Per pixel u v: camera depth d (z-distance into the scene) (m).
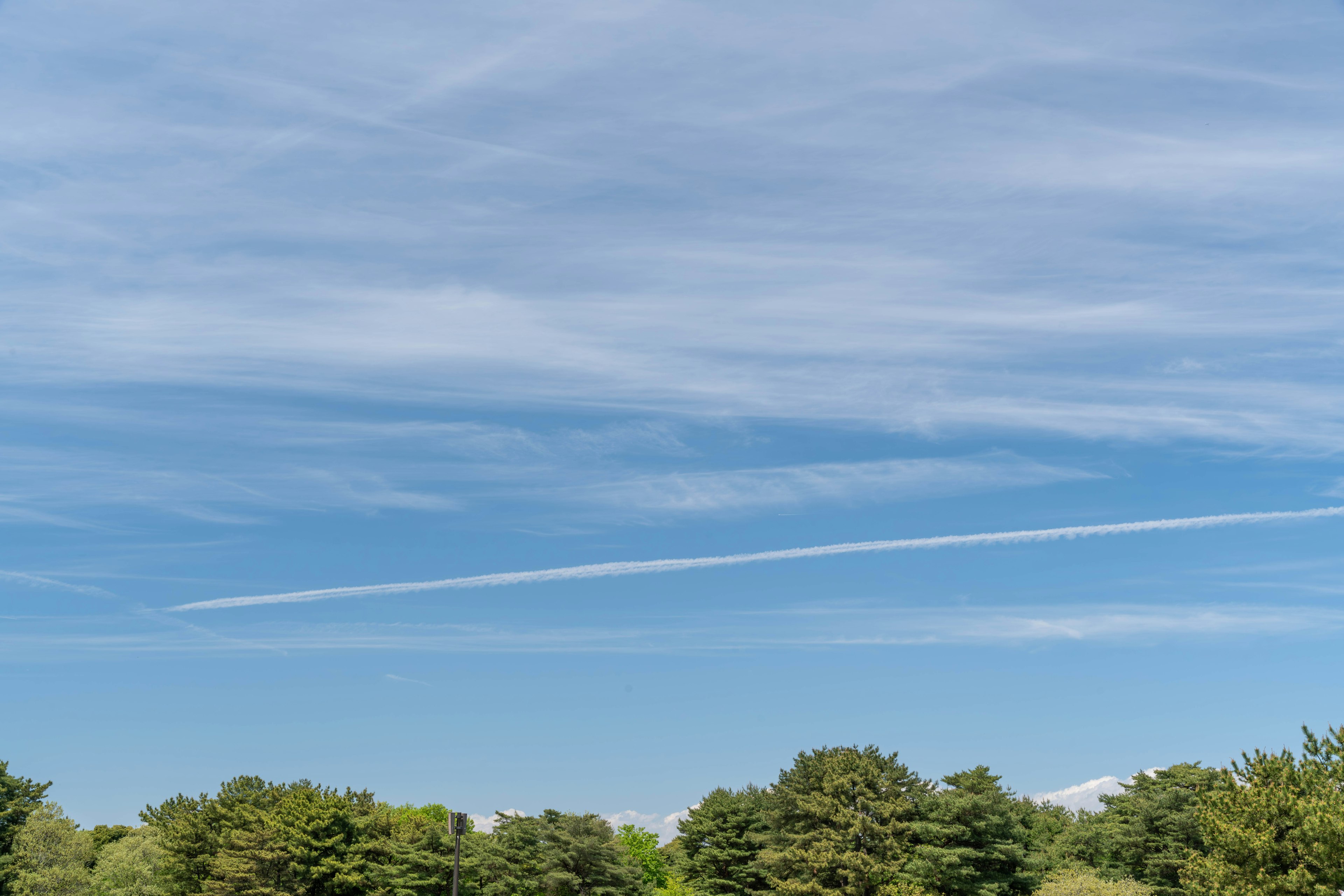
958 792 72.56
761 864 82.19
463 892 71.94
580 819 76.62
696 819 90.88
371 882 72.38
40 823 80.38
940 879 68.12
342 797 76.62
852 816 71.94
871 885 69.69
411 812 118.94
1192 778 74.50
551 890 74.19
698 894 87.38
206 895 73.31
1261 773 40.41
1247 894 36.03
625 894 74.44
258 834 73.56
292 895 71.00
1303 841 35.91
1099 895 63.94
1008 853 69.94
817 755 78.25
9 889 75.94
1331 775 38.62
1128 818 75.75
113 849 85.19
